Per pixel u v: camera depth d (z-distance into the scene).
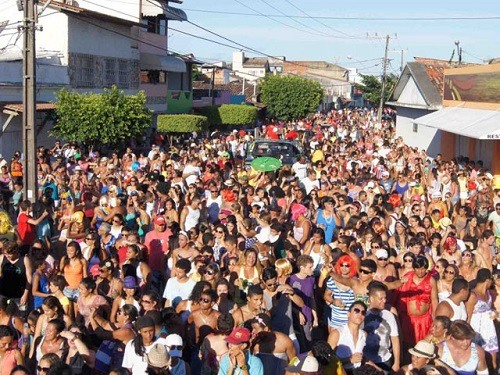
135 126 30.17
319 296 10.98
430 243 13.24
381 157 27.41
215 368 8.19
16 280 10.68
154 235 12.72
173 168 21.75
